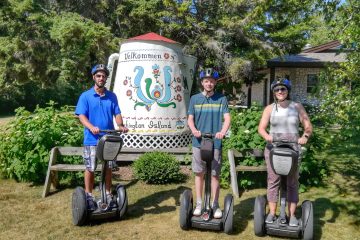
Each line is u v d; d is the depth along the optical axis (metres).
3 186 6.64
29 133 6.74
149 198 6.05
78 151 6.58
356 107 5.33
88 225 4.91
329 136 6.43
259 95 24.17
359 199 5.95
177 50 8.66
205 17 18.45
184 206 4.64
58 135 6.98
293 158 4.14
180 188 6.55
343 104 5.34
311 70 20.86
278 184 4.58
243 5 16.78
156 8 17.17
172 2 16.34
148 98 8.26
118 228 4.84
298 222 4.49
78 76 17.50
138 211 5.47
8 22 16.03
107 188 5.29
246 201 5.94
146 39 8.38
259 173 6.78
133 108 8.30
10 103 34.09
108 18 17.66
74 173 6.91
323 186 6.60
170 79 8.41
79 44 14.66
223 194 6.22
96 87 5.13
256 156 6.59
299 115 4.54
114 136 4.71
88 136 5.07
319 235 4.68
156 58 8.37
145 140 8.27
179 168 7.03
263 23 16.97
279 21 17.36
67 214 5.31
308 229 4.30
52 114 7.42
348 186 6.55
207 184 4.59
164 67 8.38
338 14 6.00
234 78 16.50
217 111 4.68
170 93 8.38
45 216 5.23
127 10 16.94
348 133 5.87
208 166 4.55
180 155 7.92
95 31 14.36
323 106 5.71
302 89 21.06
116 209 5.02
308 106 16.83
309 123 4.49
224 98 4.71
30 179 6.87
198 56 17.41
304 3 6.62
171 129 8.36
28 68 16.45
